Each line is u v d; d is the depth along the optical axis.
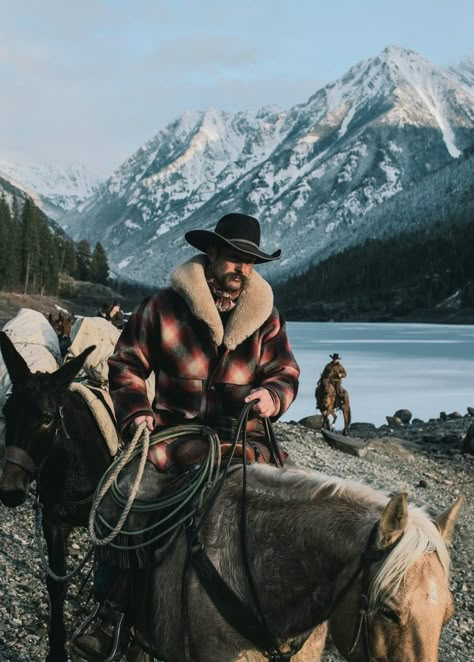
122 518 3.60
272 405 3.65
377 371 51.38
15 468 4.96
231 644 3.28
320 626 3.37
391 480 16.48
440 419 28.97
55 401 5.12
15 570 7.48
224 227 3.79
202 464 3.62
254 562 3.25
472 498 16.42
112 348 6.68
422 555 2.68
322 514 3.11
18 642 6.08
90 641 3.65
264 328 3.88
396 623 2.60
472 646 8.00
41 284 138.25
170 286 3.94
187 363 3.82
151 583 3.61
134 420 3.75
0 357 6.41
